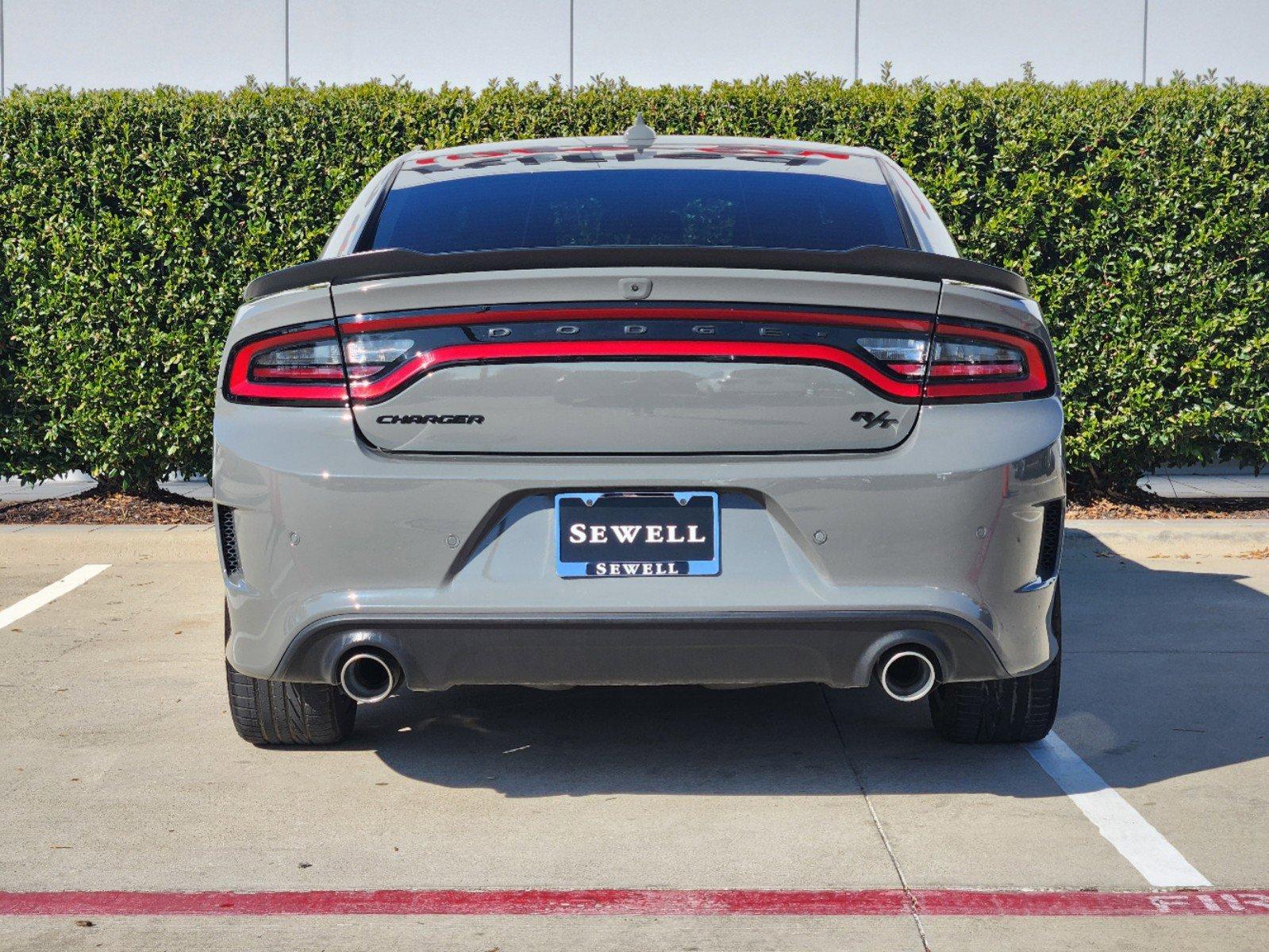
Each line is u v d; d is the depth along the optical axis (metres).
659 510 3.08
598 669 3.14
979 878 2.98
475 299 3.06
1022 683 3.72
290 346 3.14
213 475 3.26
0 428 7.83
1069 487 8.32
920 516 3.08
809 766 3.77
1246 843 3.18
